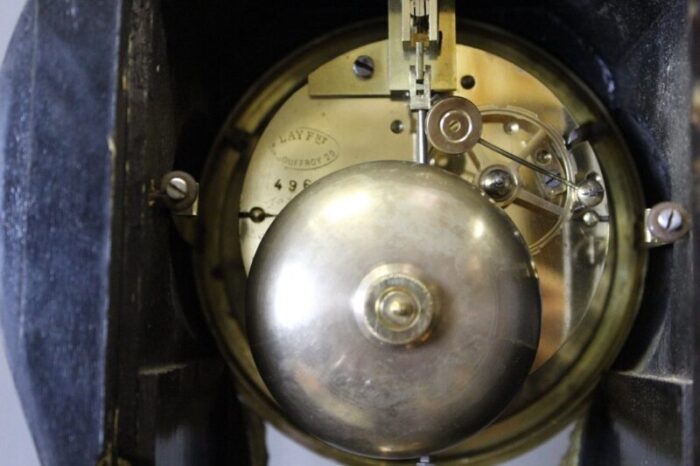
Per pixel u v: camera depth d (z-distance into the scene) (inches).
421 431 31.3
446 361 30.6
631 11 37.2
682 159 32.9
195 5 36.8
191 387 34.9
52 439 26.9
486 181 38.6
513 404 40.5
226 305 41.4
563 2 42.4
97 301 27.3
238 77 45.0
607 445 38.1
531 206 39.9
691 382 29.6
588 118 42.0
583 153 40.8
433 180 32.5
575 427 40.3
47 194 28.0
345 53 42.3
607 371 39.8
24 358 27.4
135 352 28.9
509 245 32.1
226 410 40.9
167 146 34.3
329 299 30.7
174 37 34.9
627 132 41.3
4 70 30.3
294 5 44.9
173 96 35.1
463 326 30.7
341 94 41.9
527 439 40.1
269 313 31.8
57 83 28.4
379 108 42.0
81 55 28.4
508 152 39.4
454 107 33.5
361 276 30.5
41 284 27.6
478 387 31.1
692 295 30.1
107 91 28.2
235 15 42.7
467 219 31.6
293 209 33.0
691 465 28.9
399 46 38.4
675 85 33.4
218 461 39.9
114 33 28.5
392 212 31.3
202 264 41.2
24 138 28.6
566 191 40.2
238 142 42.8
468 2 44.8
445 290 30.6
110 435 27.3
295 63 43.4
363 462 40.1
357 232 31.1
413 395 30.6
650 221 32.1
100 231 27.6
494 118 40.8
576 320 40.1
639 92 38.9
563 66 43.2
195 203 34.2
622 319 40.1
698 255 30.0
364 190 31.9
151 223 31.6
